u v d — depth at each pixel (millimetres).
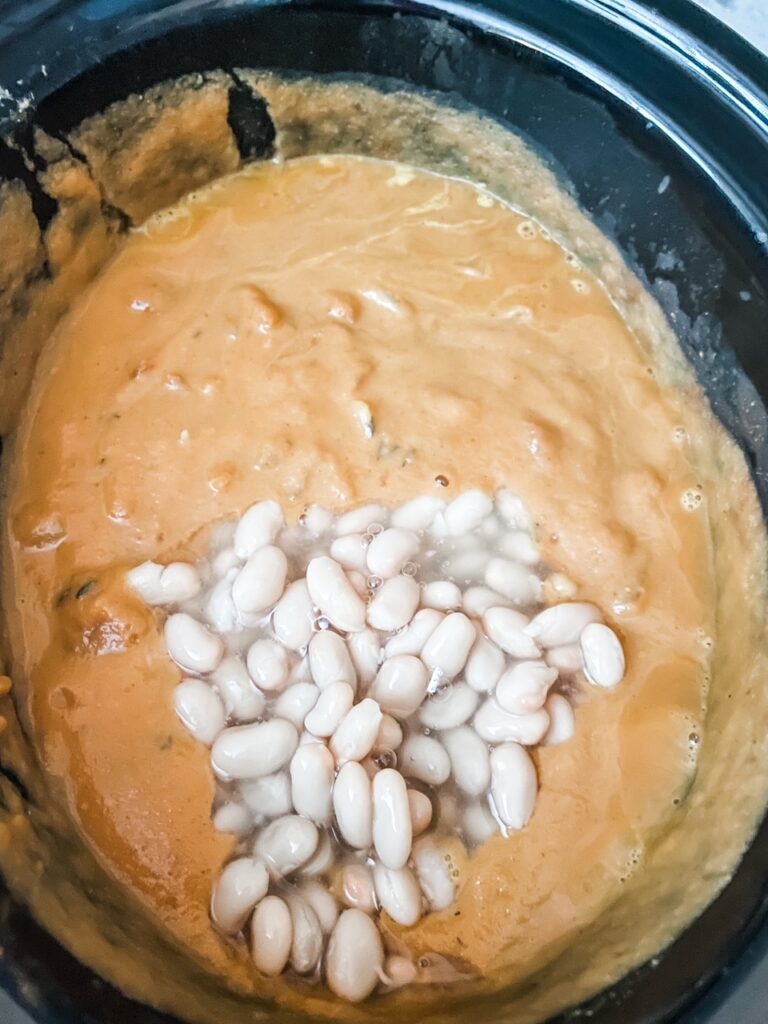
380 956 163
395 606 182
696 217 187
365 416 203
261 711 179
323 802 168
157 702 181
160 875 170
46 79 180
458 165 223
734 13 168
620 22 175
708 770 180
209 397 205
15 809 158
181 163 214
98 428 204
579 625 185
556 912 173
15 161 184
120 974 141
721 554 199
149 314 213
